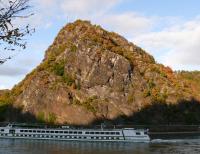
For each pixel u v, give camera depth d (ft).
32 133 565.94
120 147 463.83
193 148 449.06
